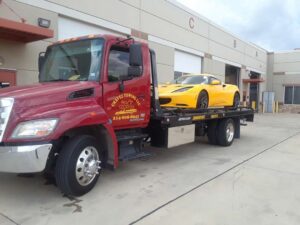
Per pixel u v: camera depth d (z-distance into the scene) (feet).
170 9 58.18
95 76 17.03
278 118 76.74
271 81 118.11
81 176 15.78
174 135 23.17
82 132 16.99
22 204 15.10
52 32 29.43
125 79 18.28
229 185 18.57
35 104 14.24
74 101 15.57
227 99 34.58
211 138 31.83
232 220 13.61
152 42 53.57
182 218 13.71
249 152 29.12
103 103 17.06
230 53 85.97
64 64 18.61
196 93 28.27
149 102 20.62
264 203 15.75
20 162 13.67
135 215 13.96
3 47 30.71
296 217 14.11
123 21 46.70
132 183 18.57
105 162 17.61
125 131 19.83
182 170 21.83
